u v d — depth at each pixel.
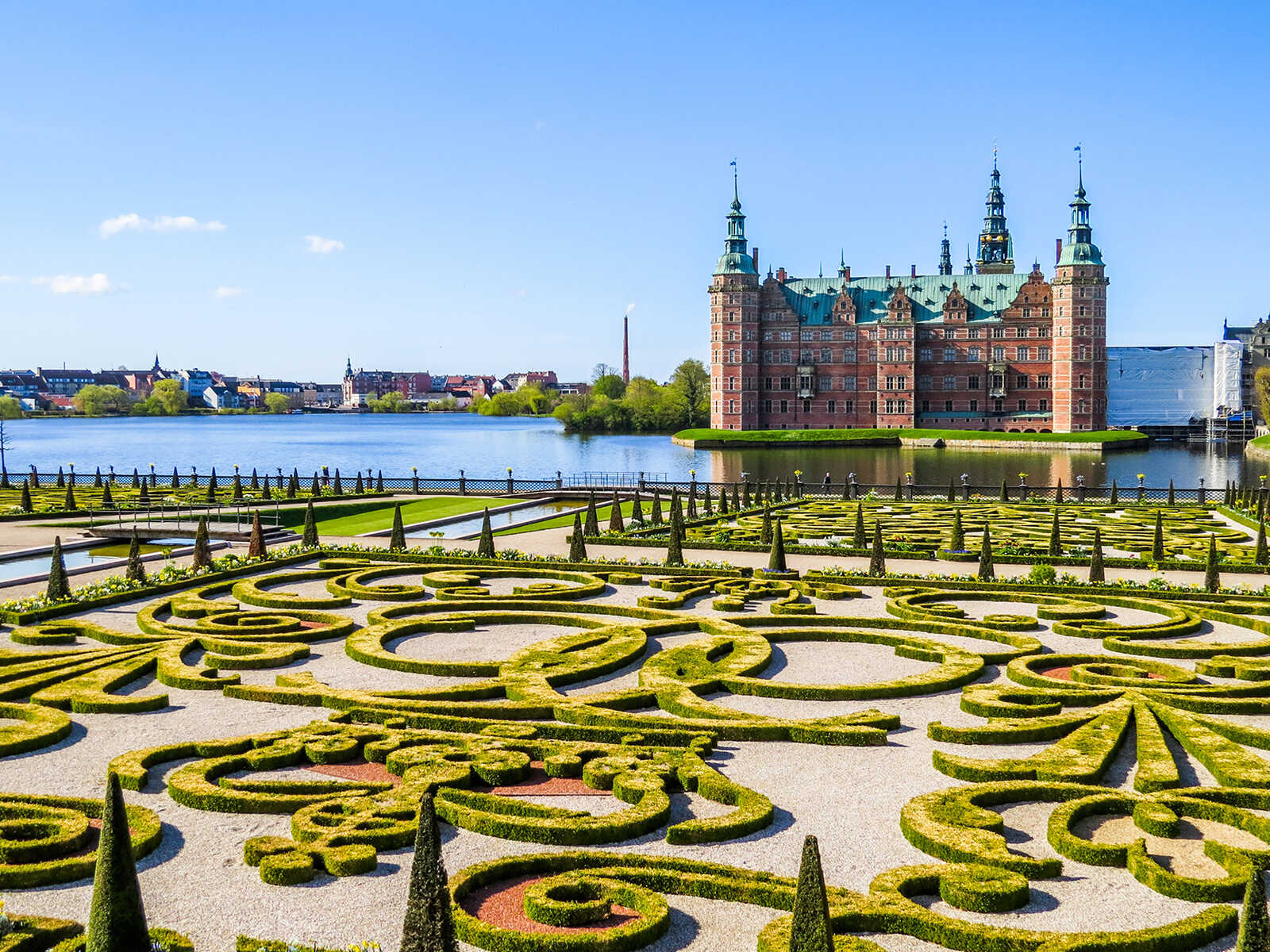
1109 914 17.27
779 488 81.94
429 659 32.31
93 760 23.70
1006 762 22.84
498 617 37.62
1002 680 30.58
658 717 25.75
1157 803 20.70
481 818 20.02
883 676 30.83
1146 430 194.62
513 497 85.12
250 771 23.03
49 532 61.66
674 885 17.91
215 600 41.28
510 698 27.98
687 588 42.75
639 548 56.09
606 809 21.16
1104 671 29.78
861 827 20.44
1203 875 18.48
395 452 179.62
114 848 13.38
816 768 23.44
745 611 39.12
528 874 18.52
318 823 19.83
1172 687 28.25
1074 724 25.44
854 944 16.06
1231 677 30.70
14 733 24.59
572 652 32.25
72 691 27.70
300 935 16.56
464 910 17.31
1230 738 24.84
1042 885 18.23
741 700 28.52
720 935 16.70
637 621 36.78
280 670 31.03
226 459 161.38
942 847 18.91
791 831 20.27
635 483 111.50
